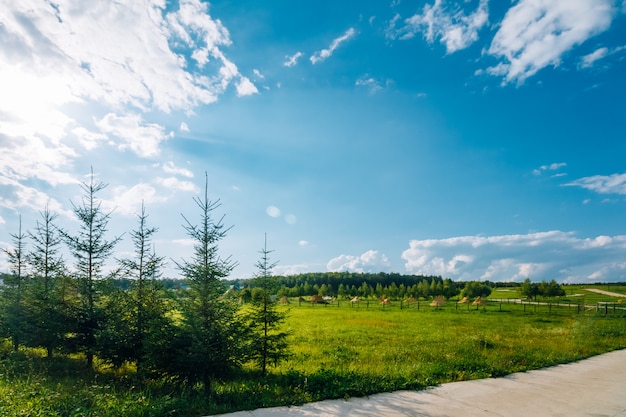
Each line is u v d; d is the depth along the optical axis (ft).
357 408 26.63
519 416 26.27
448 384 34.71
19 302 49.88
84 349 38.50
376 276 522.06
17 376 35.83
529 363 45.47
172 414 24.22
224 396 28.55
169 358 30.96
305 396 28.68
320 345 65.41
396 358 51.67
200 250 33.32
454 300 330.75
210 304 32.09
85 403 25.48
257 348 37.99
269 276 40.65
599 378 39.01
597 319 130.82
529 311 185.26
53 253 47.91
